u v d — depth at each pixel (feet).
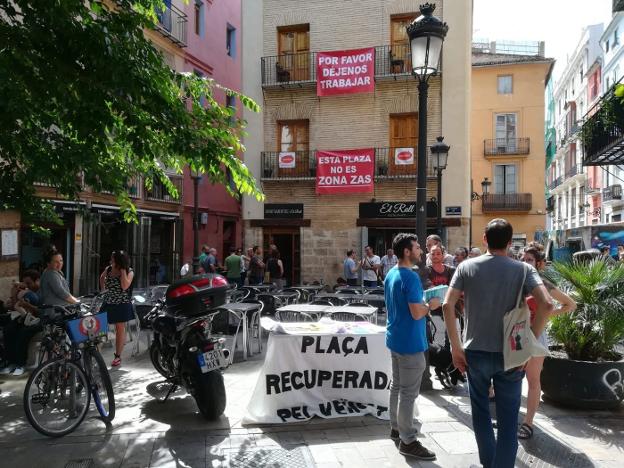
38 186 39.96
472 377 11.35
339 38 57.77
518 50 136.15
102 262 52.65
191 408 17.61
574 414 16.63
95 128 17.25
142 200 55.36
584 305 17.66
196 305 16.47
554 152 159.74
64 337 16.79
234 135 21.48
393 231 57.26
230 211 78.02
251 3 60.23
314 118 58.34
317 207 58.18
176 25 62.28
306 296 38.93
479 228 115.55
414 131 56.13
